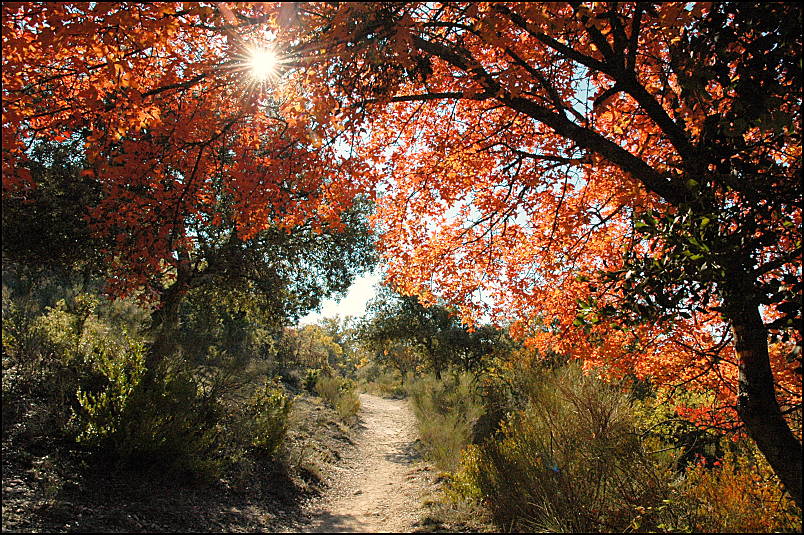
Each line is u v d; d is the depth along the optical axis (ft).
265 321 44.78
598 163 15.80
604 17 11.94
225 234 38.37
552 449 17.54
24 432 18.54
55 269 33.06
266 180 15.42
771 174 10.27
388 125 19.84
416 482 28.40
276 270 39.78
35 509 14.32
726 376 15.24
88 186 26.73
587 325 11.93
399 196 20.57
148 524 15.87
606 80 18.20
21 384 21.39
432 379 72.02
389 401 95.09
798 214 11.07
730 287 9.26
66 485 16.43
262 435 27.45
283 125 16.38
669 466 15.88
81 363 23.75
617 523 14.37
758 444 10.89
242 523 18.76
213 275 35.88
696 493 13.43
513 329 20.81
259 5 11.39
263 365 31.32
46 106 14.33
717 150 11.27
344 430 43.96
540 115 14.40
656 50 14.67
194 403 24.80
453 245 20.85
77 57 13.50
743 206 10.40
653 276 9.89
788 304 8.53
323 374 73.26
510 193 19.34
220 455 24.31
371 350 102.73
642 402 19.35
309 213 16.57
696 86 10.25
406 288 21.39
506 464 18.89
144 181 14.79
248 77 14.16
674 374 15.85
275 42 12.65
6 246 26.30
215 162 16.85
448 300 20.90
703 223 8.97
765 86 9.37
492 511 18.54
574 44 15.56
